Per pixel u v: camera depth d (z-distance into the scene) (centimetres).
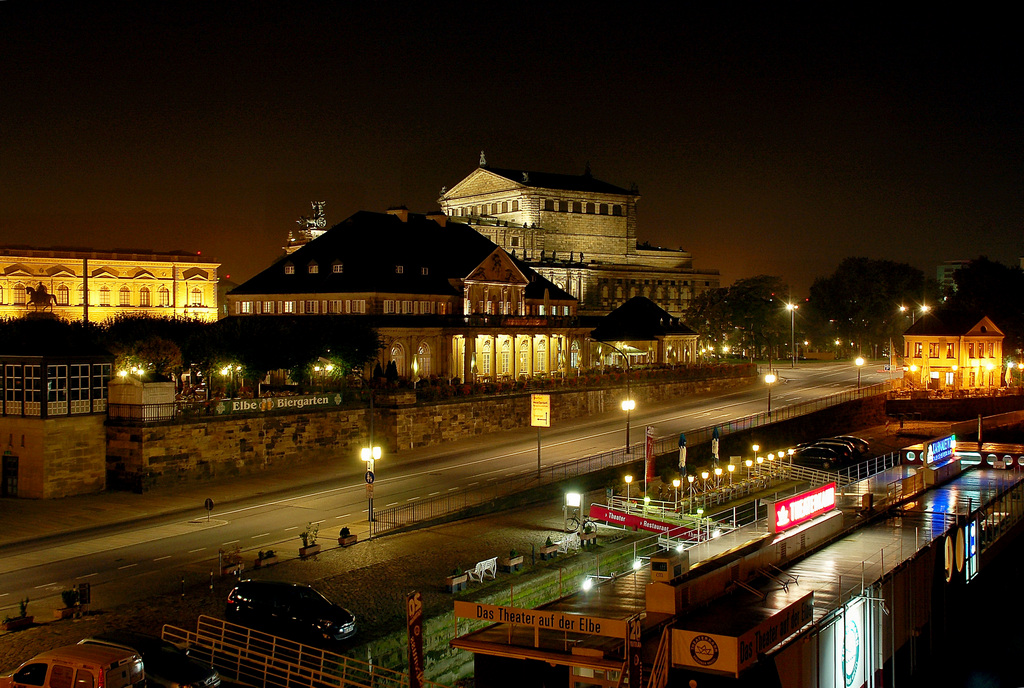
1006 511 6550
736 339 17750
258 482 7450
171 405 7219
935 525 5841
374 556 5447
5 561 5303
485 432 9738
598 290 18600
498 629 3897
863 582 4419
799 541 5078
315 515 6412
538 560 5447
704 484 7250
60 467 6781
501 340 11912
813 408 11044
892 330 19475
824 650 3969
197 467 7356
